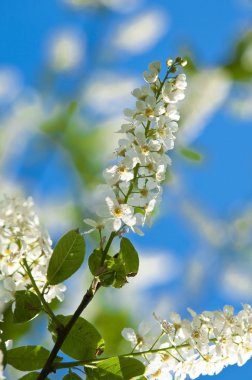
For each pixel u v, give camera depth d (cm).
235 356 101
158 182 101
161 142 101
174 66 103
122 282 100
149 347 101
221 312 101
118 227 100
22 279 101
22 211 100
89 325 102
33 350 101
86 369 100
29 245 100
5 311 102
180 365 101
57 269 101
